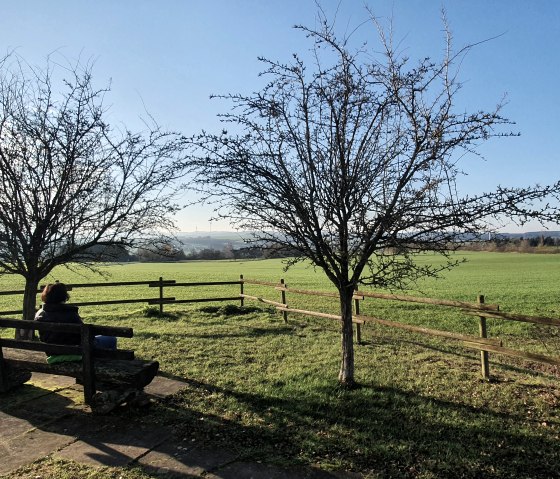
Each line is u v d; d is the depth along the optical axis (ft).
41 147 23.67
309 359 24.82
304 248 18.17
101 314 41.86
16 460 13.15
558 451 13.74
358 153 17.02
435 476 12.35
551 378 21.90
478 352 27.68
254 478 12.18
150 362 17.58
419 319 42.52
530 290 72.74
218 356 25.59
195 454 13.56
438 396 18.62
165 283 41.83
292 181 17.26
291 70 16.90
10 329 35.86
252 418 16.34
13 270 24.76
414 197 16.37
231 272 134.10
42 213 23.85
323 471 12.57
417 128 16.39
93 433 15.06
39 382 20.59
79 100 24.54
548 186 15.29
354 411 16.90
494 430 15.21
